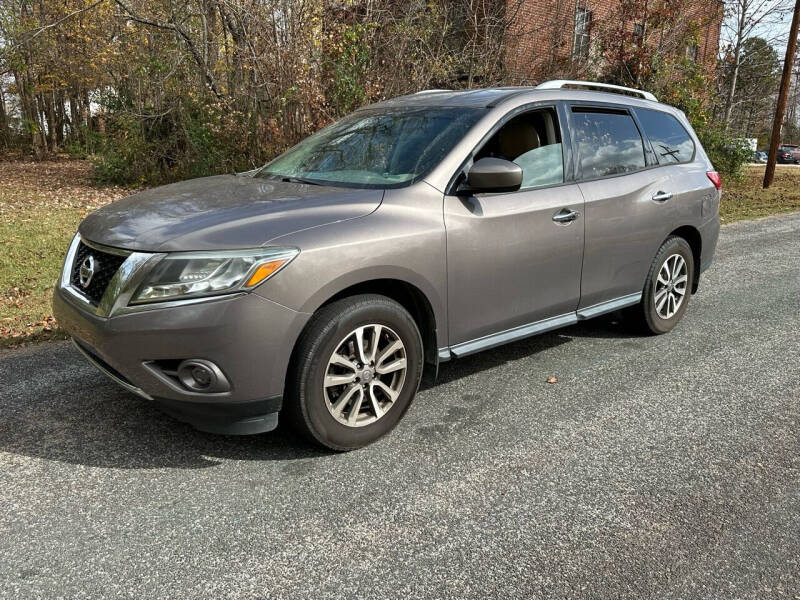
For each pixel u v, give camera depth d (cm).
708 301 609
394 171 351
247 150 1232
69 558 234
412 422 349
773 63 2177
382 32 1195
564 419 356
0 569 227
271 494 277
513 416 358
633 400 383
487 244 349
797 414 367
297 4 1128
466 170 349
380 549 243
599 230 414
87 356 314
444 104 396
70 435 325
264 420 288
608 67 1652
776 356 461
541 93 402
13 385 384
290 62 1120
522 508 271
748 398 388
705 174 519
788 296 627
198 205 316
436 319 337
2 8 2302
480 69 1339
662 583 228
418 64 1229
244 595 218
